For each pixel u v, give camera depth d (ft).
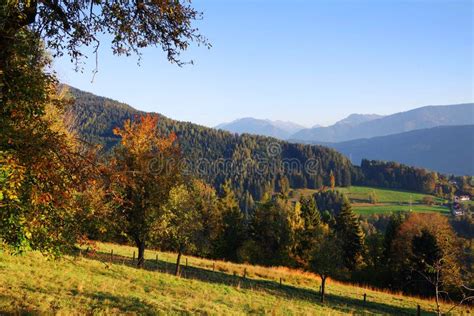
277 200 311.47
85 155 31.94
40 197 28.25
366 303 118.83
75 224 36.76
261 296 99.40
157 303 65.51
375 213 572.92
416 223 224.74
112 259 114.42
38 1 29.50
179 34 33.40
